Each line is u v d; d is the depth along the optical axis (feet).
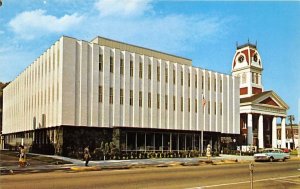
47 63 151.94
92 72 140.87
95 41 160.15
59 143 131.64
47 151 143.95
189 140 171.01
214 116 189.57
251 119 231.91
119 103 148.05
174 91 170.40
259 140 238.48
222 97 196.13
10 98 225.35
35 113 165.99
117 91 147.95
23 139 186.50
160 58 181.98
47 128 146.51
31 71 176.86
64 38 134.51
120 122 147.74
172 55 187.83
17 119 202.49
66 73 133.80
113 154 126.72
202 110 182.60
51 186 51.67
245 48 276.82
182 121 171.94
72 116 133.90
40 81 160.76
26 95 184.34
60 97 133.39
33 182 56.54
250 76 270.26
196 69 182.70
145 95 157.79
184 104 173.78
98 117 140.77
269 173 78.33
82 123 135.95
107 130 142.82
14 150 191.93
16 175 69.77
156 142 155.84
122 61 151.53
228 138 192.65
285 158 134.72
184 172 76.59
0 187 50.31
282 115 255.91
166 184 55.83
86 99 138.10
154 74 162.40
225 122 196.44
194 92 179.63
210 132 180.96
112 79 147.02
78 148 133.49
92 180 59.77
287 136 331.36
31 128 171.42
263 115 247.91
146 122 156.76
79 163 101.91
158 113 161.99
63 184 54.13
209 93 188.24
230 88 202.49
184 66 176.45
